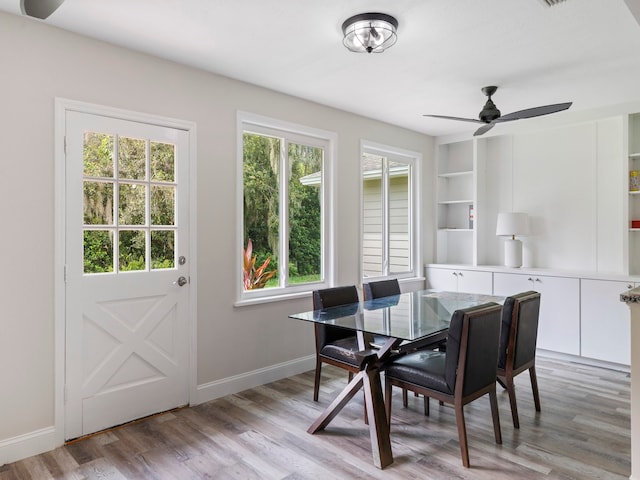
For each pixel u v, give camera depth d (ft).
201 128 10.34
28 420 7.86
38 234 7.97
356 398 10.70
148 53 9.37
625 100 12.81
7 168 7.63
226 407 10.08
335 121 13.65
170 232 9.89
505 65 10.07
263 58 9.65
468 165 17.69
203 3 7.29
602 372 12.62
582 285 13.29
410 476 7.16
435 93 12.19
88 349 8.61
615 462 7.56
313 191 13.33
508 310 8.91
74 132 8.38
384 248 15.81
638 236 13.39
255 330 11.51
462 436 7.45
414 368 8.17
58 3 4.71
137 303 9.30
